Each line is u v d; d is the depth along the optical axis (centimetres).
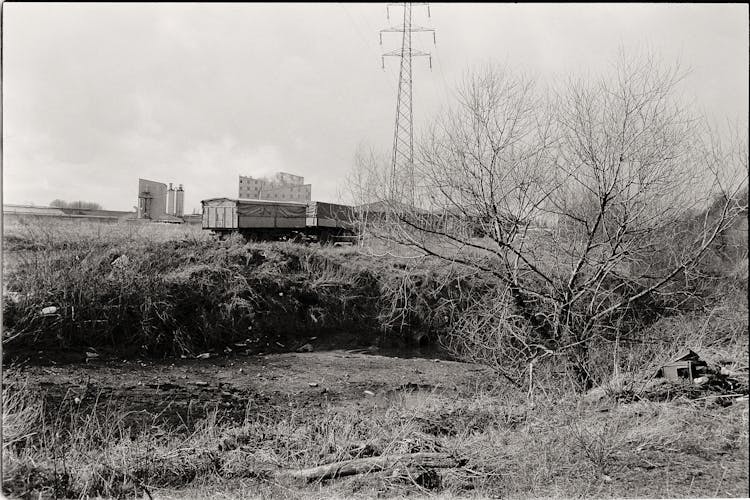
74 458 733
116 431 980
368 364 1675
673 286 1254
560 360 1102
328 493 647
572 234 1219
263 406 1252
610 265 1141
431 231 1285
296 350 1803
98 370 1386
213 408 1197
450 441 832
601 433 722
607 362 1112
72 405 1109
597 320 1138
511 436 823
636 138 1131
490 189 1184
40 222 1758
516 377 1125
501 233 1184
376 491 647
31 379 1248
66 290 1510
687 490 585
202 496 642
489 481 665
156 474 706
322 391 1395
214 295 1780
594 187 1169
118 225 1978
